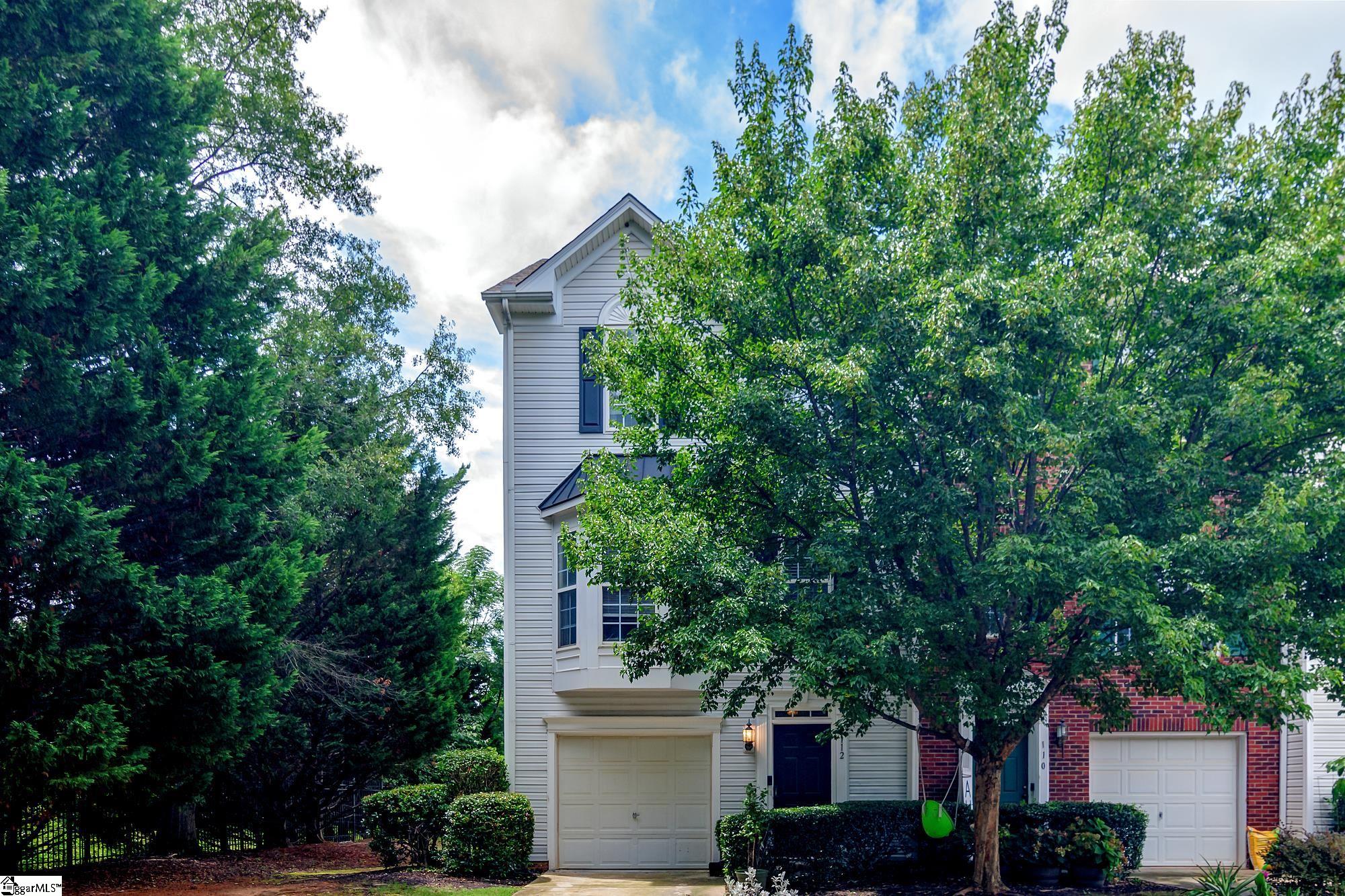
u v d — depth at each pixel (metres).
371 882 13.43
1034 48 10.21
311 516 15.78
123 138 13.05
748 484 11.42
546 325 17.66
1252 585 8.91
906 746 15.90
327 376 18.75
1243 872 14.66
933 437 9.70
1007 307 8.66
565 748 16.50
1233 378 9.52
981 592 9.49
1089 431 8.95
